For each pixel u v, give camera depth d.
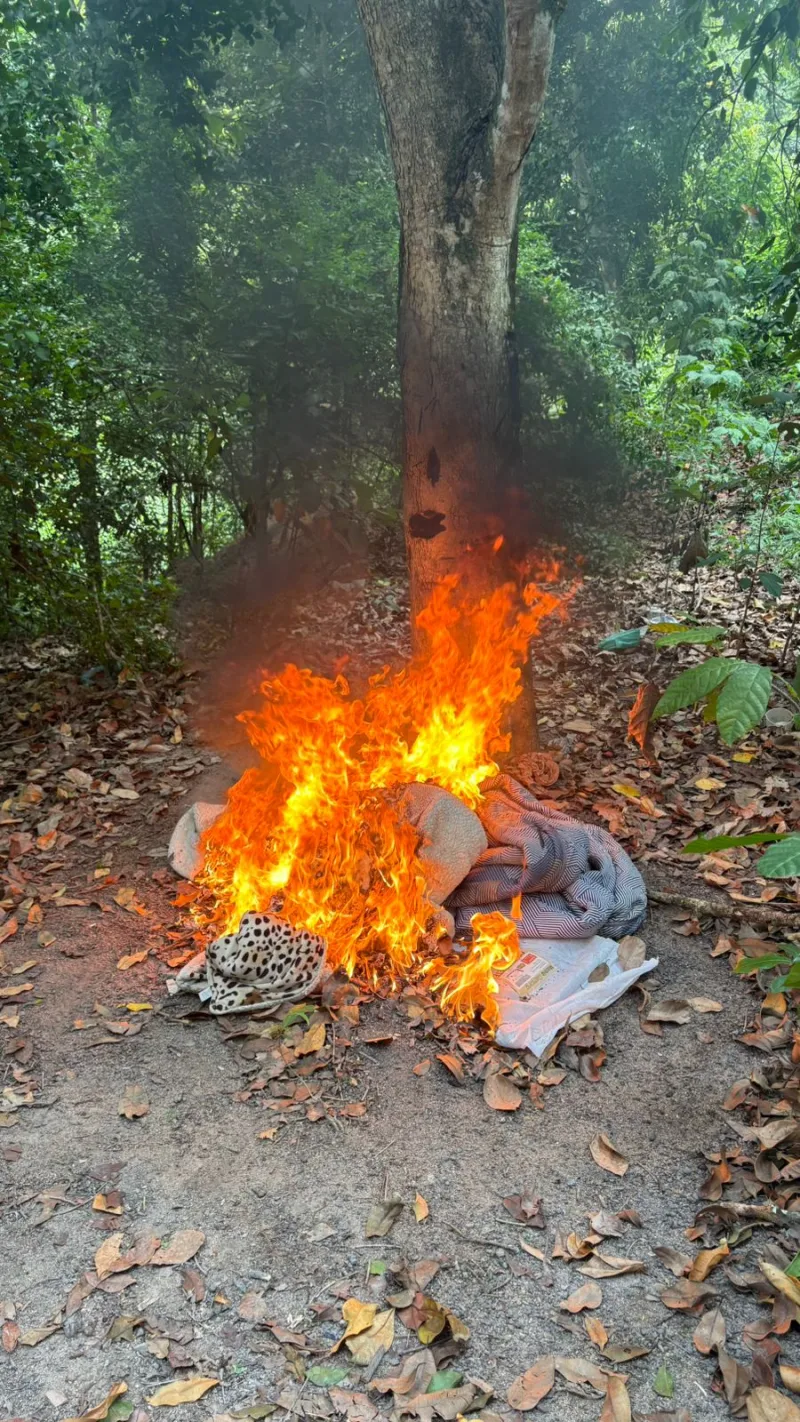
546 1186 2.68
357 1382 2.16
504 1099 2.98
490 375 4.26
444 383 4.25
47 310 7.35
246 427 7.58
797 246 8.52
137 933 3.93
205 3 8.08
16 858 4.52
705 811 4.60
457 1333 2.25
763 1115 2.88
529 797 4.11
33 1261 2.48
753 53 7.54
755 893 3.93
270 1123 2.92
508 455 4.38
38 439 6.23
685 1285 2.36
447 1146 2.82
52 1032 3.36
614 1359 2.19
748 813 4.46
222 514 8.95
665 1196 2.64
